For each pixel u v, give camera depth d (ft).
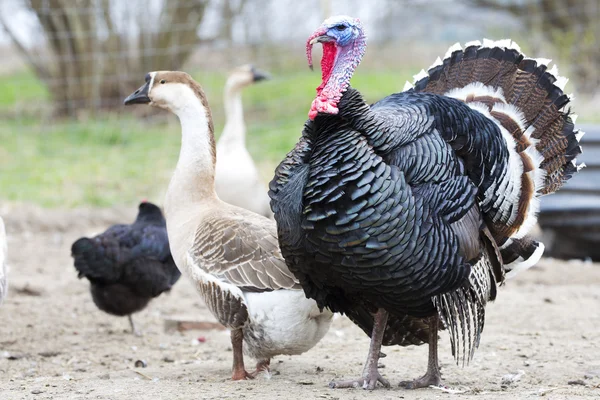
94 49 106.32
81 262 41.24
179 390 29.78
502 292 50.85
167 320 43.50
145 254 42.06
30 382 32.19
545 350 37.29
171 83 36.42
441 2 124.16
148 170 84.48
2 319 44.37
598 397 28.48
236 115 60.39
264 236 32.76
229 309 32.53
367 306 30.91
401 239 27.30
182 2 106.52
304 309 31.83
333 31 28.81
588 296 49.65
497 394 29.14
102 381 32.01
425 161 28.07
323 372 34.17
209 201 35.94
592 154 60.13
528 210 31.04
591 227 60.44
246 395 28.78
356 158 27.50
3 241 35.63
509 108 31.83
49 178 81.76
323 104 28.09
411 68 130.93
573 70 109.19
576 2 112.47
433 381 30.73
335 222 27.48
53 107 112.06
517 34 120.37
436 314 29.91
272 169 80.84
